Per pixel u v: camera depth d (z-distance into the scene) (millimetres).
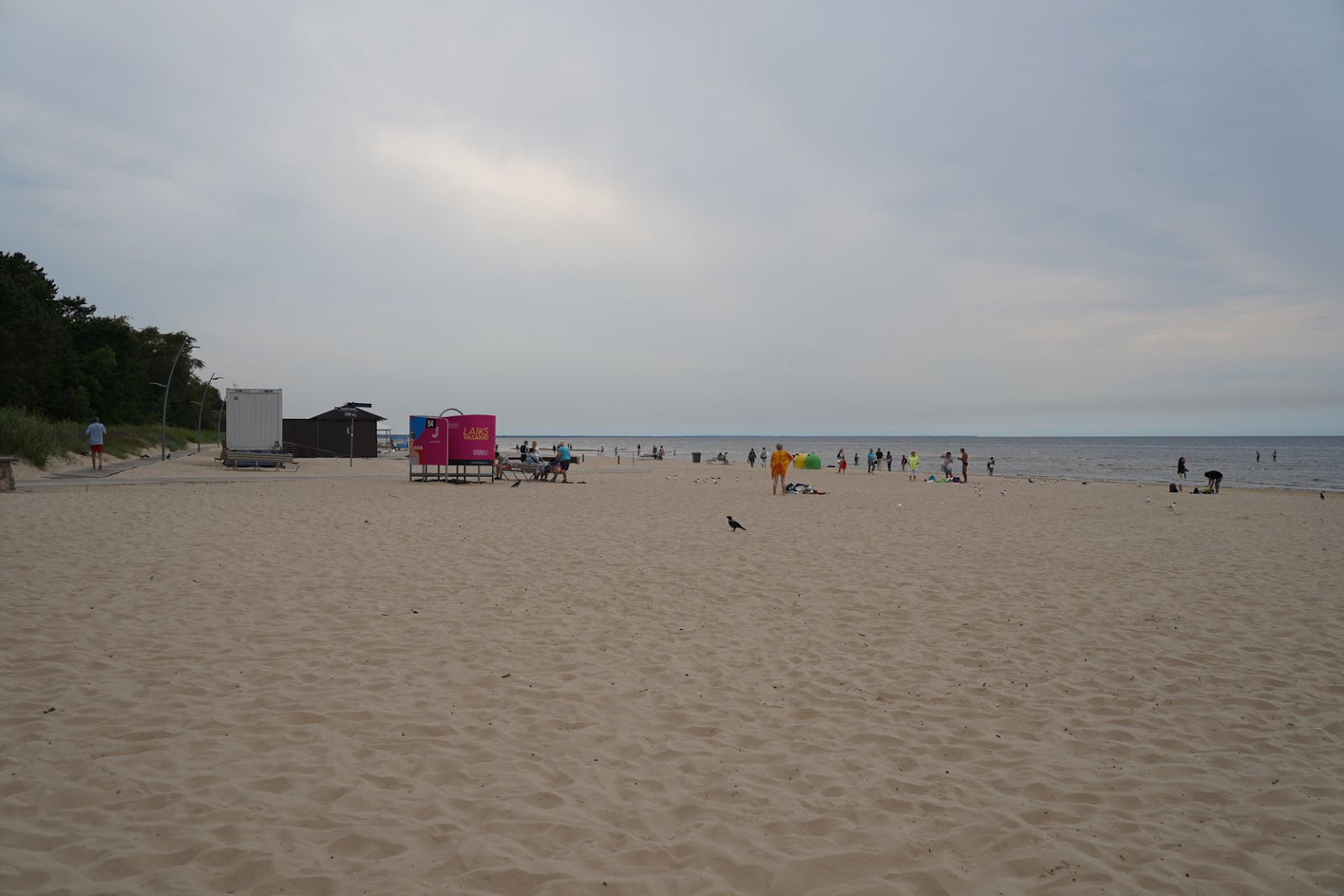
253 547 11273
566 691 5711
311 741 4609
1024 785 4340
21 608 7281
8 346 38406
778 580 9977
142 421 64438
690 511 18703
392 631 7117
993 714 5477
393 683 5738
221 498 18859
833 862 3480
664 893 3203
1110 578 10438
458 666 6195
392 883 3170
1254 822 3943
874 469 50531
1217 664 6672
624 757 4625
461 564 10484
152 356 77250
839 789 4238
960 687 6035
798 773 4441
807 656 6770
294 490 22578
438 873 3266
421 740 4711
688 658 6648
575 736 4891
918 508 20875
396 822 3688
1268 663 6707
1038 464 79375
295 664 6055
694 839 3650
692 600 8805
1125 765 4648
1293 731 5199
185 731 4688
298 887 3113
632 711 5367
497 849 3475
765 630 7594
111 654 6082
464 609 8039
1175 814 4035
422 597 8484
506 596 8680
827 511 19375
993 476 46562
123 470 28469
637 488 27594
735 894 3209
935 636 7477
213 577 9039
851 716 5387
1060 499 25422
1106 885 3340
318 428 50844
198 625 7023
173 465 33844
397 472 34844
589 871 3340
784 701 5664
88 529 12422
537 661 6406
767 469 51938
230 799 3842
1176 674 6398
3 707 4910
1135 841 3734
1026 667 6562
